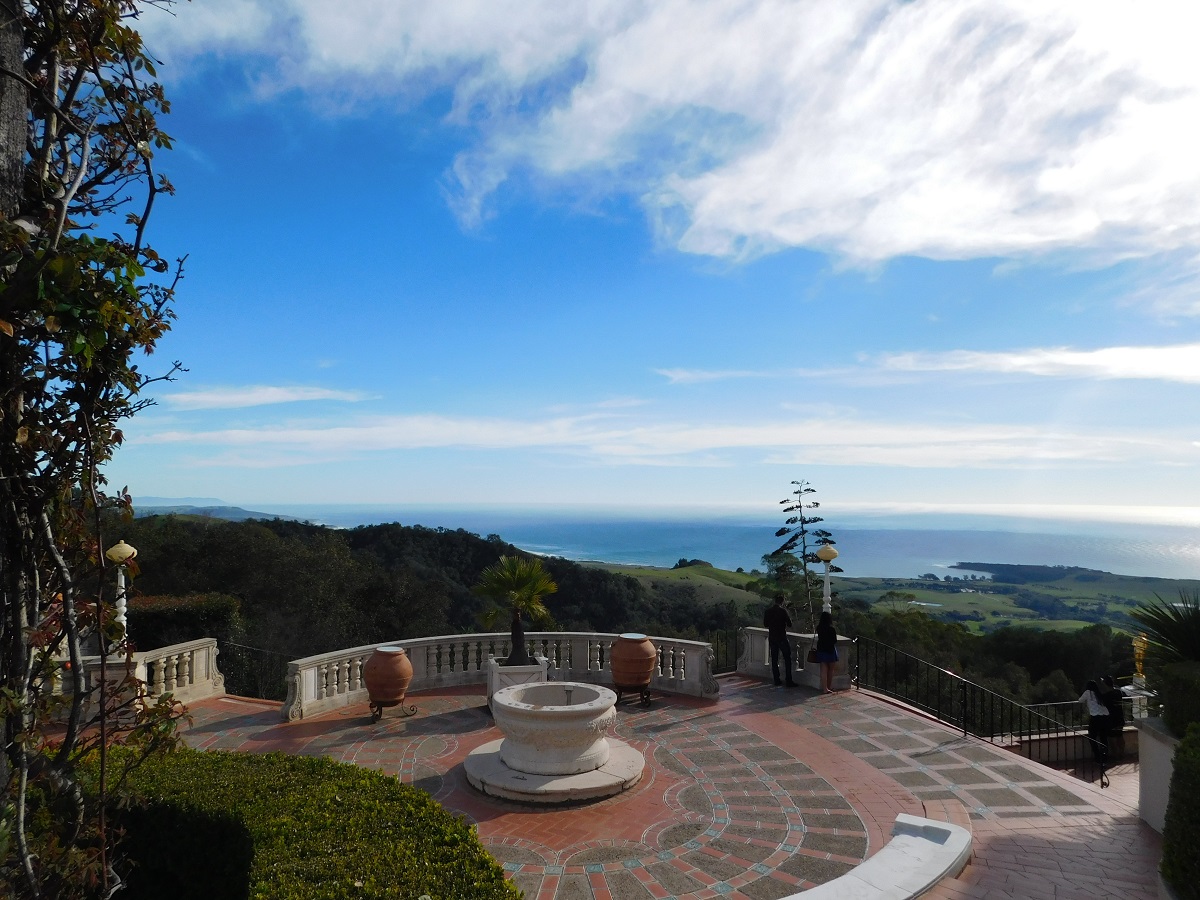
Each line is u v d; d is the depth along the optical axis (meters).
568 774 8.03
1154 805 7.01
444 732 10.30
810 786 8.19
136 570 3.62
